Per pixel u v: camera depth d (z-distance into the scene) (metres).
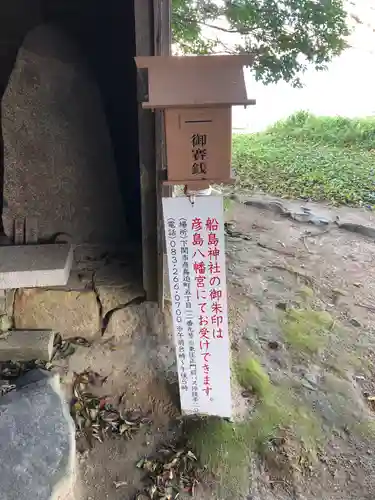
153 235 3.13
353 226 5.14
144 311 3.36
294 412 2.93
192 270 2.47
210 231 2.38
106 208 3.57
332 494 2.54
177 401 2.97
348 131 8.20
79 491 2.53
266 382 3.11
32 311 3.29
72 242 3.57
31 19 3.89
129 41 3.60
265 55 7.04
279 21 6.89
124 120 3.79
